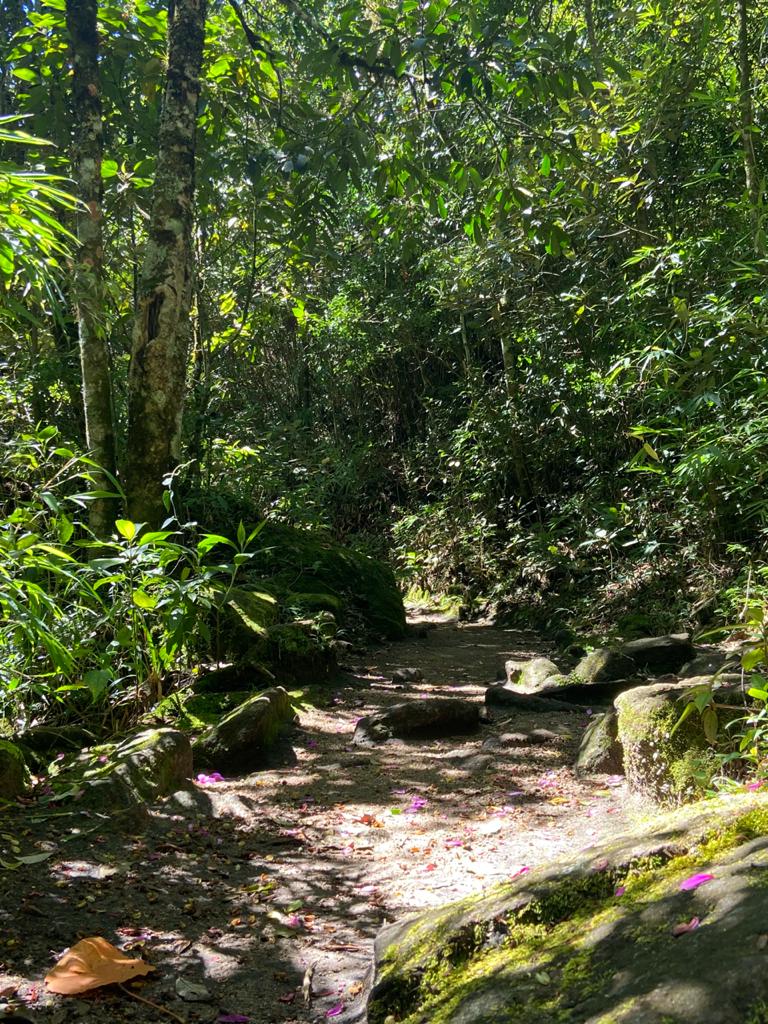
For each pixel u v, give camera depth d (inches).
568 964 59.1
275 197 305.7
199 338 354.3
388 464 596.4
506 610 397.7
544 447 412.8
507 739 178.2
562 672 246.4
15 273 152.8
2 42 296.8
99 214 225.9
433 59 255.9
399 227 309.1
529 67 250.4
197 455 308.8
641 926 59.2
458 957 70.0
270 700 181.6
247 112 316.8
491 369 526.9
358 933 101.8
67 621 162.6
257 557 314.0
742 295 204.8
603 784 152.3
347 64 266.1
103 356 225.0
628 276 315.3
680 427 187.3
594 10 356.5
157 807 141.6
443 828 136.4
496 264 375.2
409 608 463.2
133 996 86.4
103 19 280.5
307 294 528.4
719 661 199.5
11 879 110.6
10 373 288.4
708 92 283.0
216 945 98.5
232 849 128.0
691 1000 48.1
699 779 116.0
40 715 178.9
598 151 295.3
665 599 302.8
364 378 597.9
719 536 284.8
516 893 72.6
